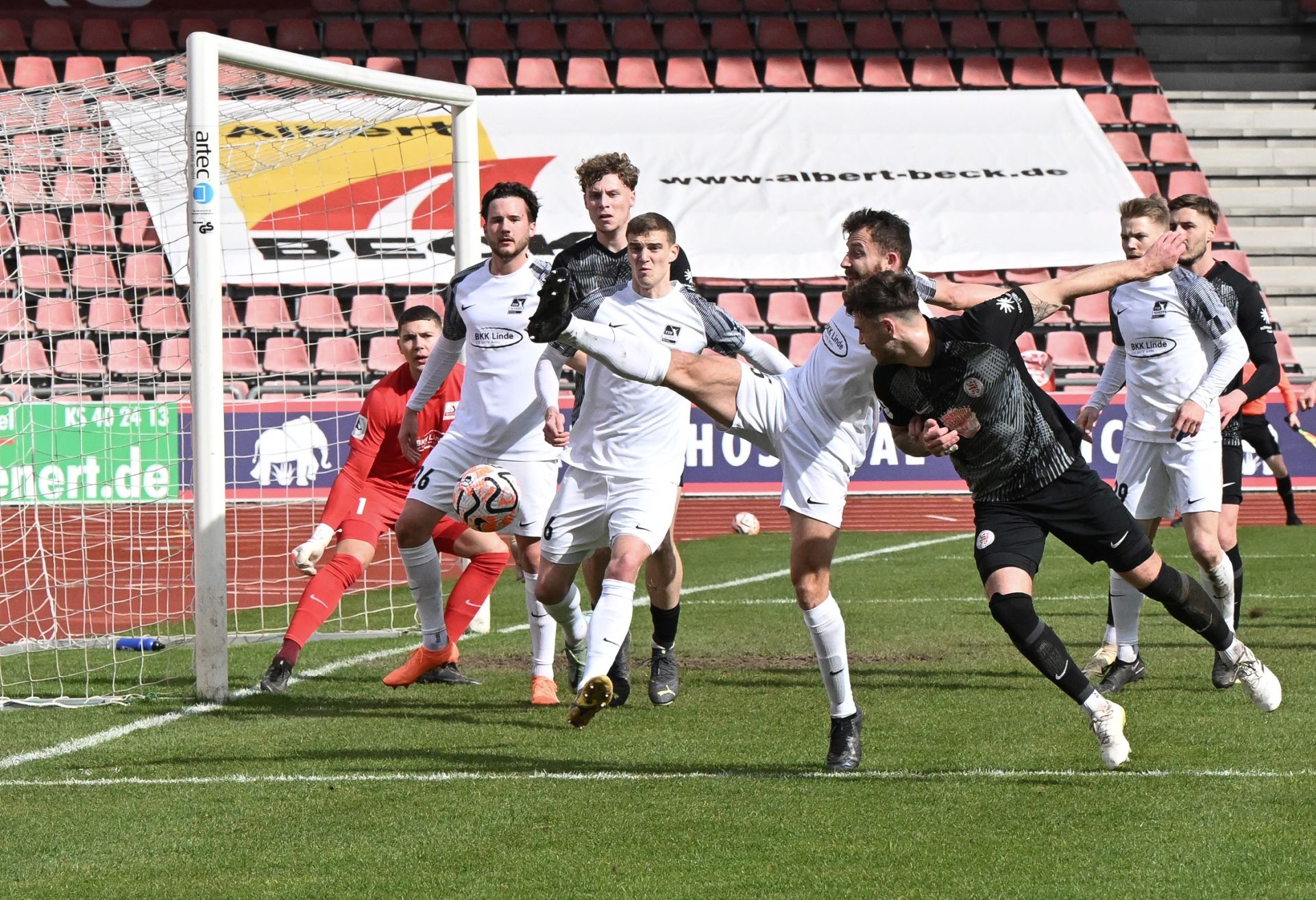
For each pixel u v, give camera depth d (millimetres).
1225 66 73375
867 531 45219
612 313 18141
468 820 13664
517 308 19906
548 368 18750
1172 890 11297
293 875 12047
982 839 12789
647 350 14953
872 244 15039
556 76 67625
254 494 47250
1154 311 20875
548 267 20344
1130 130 67625
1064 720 18281
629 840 12922
